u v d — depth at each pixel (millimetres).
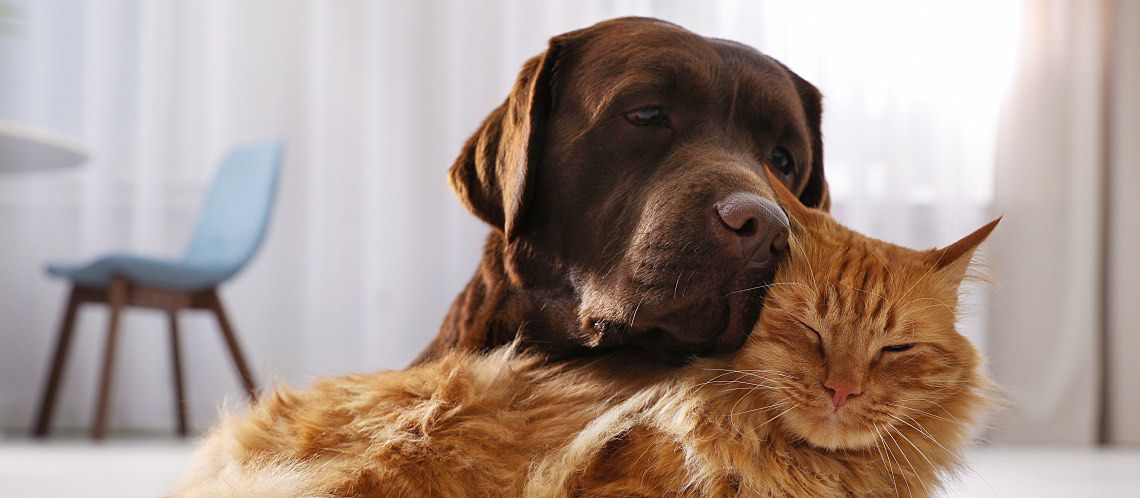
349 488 1147
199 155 4637
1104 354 4535
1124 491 2303
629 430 1190
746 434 1181
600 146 1362
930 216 4621
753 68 1418
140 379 4527
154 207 4562
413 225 4645
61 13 4621
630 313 1249
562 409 1255
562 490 1146
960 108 4582
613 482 1154
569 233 1388
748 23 4520
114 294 3816
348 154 4660
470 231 4641
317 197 4629
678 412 1171
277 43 4652
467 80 4648
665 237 1214
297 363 4609
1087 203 4492
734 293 1214
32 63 4598
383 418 1205
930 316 1275
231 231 4156
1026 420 4449
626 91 1344
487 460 1169
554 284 1410
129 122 4641
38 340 4551
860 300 1233
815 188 1631
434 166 4648
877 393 1215
